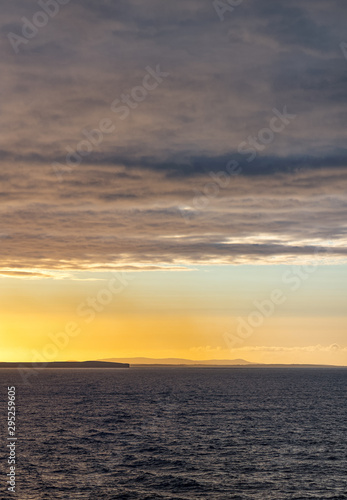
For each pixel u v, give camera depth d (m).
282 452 52.56
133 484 40.84
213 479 42.28
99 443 58.12
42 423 73.88
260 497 37.41
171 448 55.09
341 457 50.09
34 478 42.34
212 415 84.56
